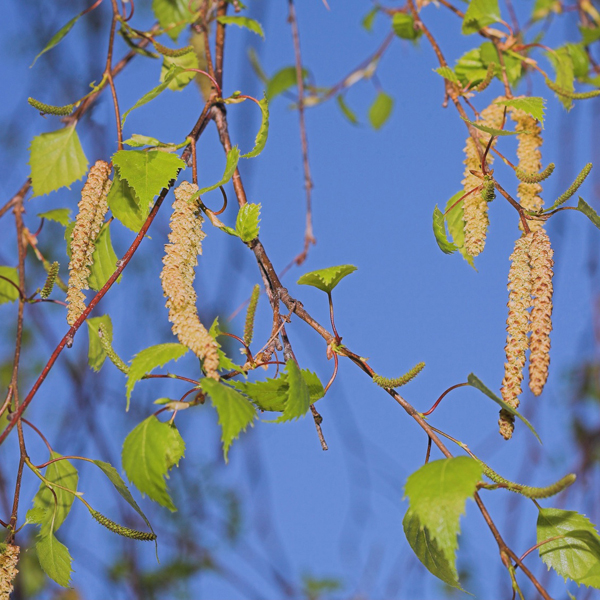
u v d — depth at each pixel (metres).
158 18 3.23
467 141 2.30
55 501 2.00
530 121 2.33
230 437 1.53
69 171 2.77
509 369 1.78
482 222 2.14
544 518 1.92
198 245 1.87
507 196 1.96
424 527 1.88
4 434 1.81
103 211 2.12
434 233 2.09
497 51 2.75
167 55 2.58
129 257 1.92
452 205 2.29
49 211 2.94
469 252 2.12
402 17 3.35
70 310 2.00
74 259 2.03
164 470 1.64
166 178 1.95
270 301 2.04
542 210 2.02
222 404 1.56
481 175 2.08
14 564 1.92
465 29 2.76
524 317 1.81
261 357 1.89
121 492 1.99
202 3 2.97
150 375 1.70
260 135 2.05
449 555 1.49
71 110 2.36
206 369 1.69
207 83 3.14
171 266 1.78
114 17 2.46
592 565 1.84
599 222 1.91
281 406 1.85
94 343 2.70
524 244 1.87
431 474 1.60
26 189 2.97
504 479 1.65
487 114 2.33
